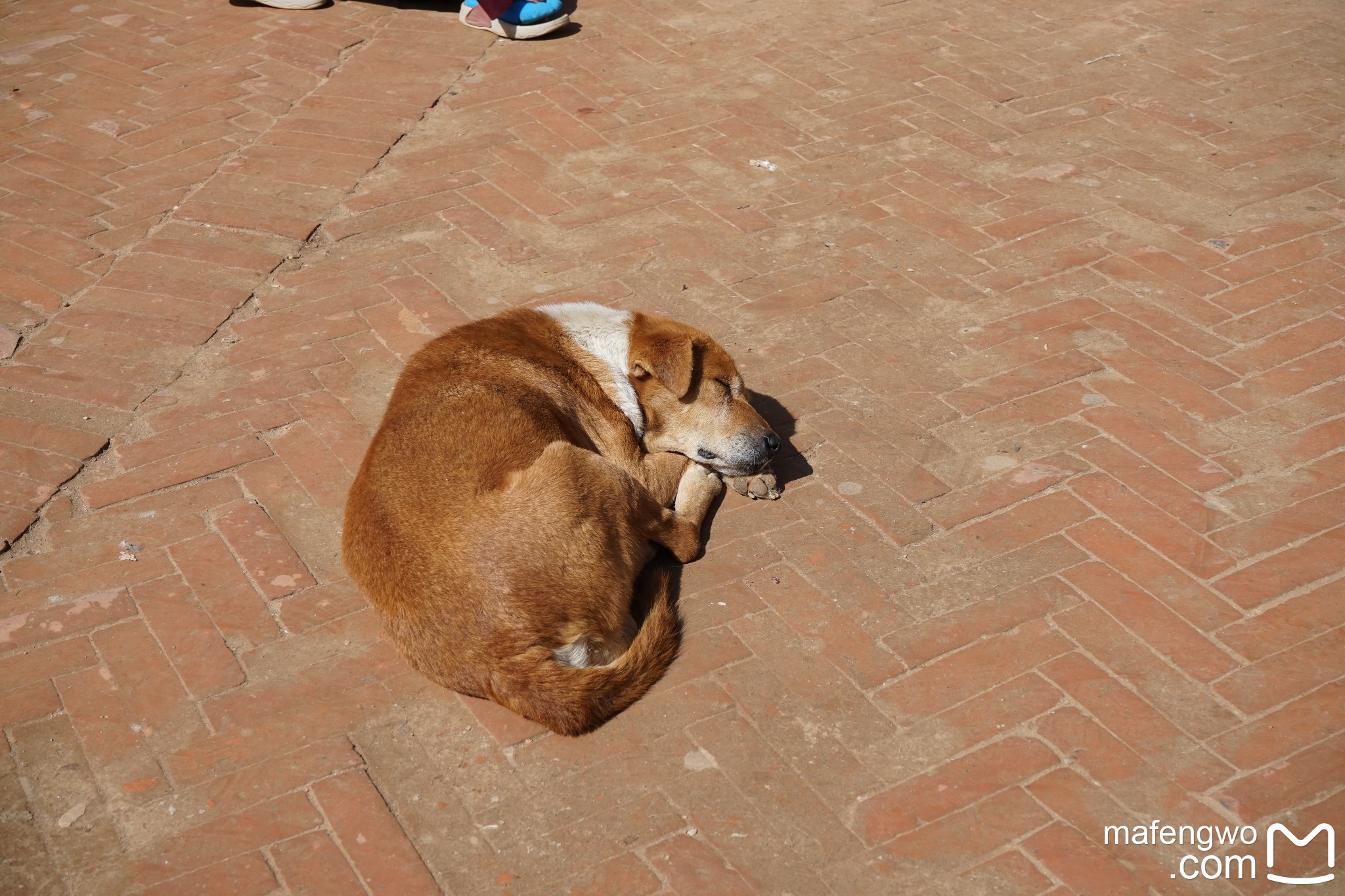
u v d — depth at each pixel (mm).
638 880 3107
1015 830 3223
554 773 3422
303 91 7512
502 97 7477
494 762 3461
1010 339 5324
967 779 3373
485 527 3555
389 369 5137
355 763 3455
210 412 4883
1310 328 5336
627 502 3898
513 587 3471
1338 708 3553
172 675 3732
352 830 3260
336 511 4395
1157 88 7590
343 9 8758
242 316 5488
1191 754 3428
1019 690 3646
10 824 3281
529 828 3264
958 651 3791
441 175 6625
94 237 6012
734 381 4473
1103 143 6945
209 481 4531
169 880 3129
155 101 7375
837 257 5934
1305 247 5914
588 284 5707
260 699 3658
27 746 3498
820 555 4195
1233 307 5496
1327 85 7602
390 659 3803
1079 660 3744
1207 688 3635
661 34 8383
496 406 3967
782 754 3465
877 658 3773
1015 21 8625
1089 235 6070
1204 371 5086
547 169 6695
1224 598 3961
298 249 5973
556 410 4160
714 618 3943
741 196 6453
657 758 3459
